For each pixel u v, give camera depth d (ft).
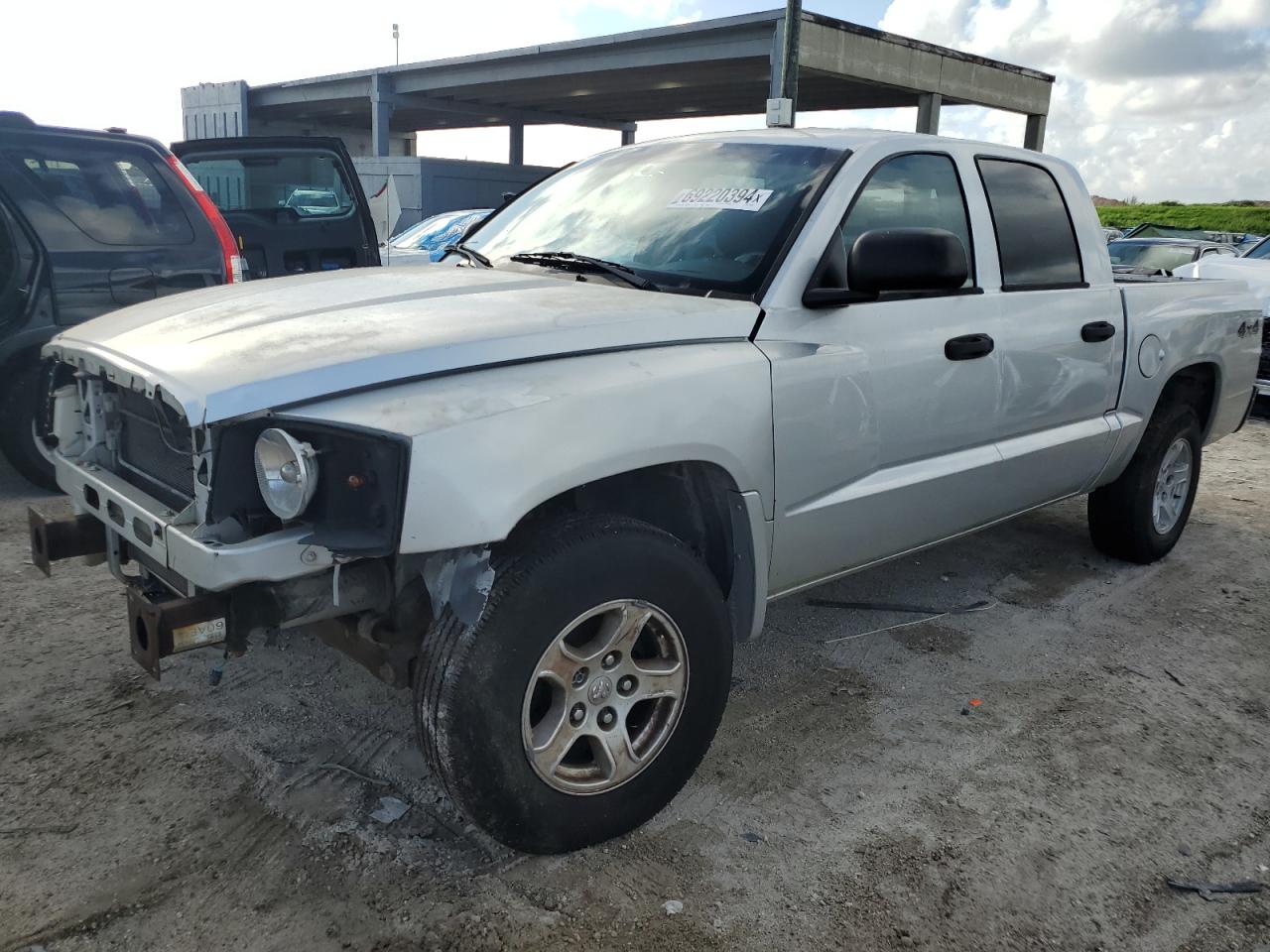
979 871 8.74
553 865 8.56
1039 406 13.02
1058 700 11.97
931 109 85.81
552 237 12.02
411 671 8.27
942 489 11.69
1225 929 8.17
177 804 9.14
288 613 7.67
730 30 74.33
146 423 8.87
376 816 9.07
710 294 10.02
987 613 14.55
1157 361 15.06
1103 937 8.02
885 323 10.73
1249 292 17.87
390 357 7.64
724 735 10.87
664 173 12.08
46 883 8.07
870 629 13.83
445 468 7.13
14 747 9.96
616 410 8.13
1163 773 10.46
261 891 8.09
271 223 25.70
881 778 10.13
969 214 12.23
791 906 8.19
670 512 9.83
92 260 17.71
